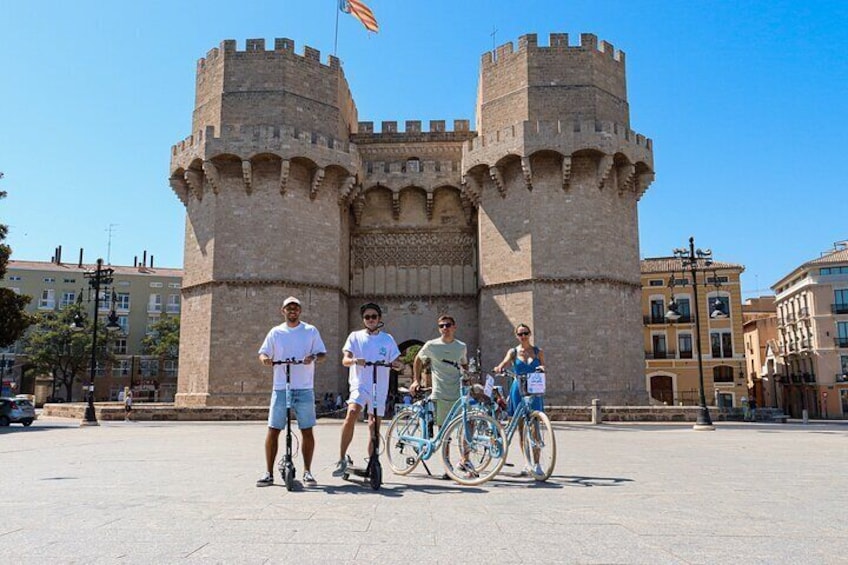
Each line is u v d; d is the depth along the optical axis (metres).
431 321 44.97
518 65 40.28
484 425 9.91
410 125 47.09
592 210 38.34
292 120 39.66
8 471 11.25
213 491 8.84
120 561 5.16
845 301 65.00
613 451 16.27
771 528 6.47
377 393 9.55
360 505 7.73
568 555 5.40
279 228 38.56
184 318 40.47
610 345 37.59
